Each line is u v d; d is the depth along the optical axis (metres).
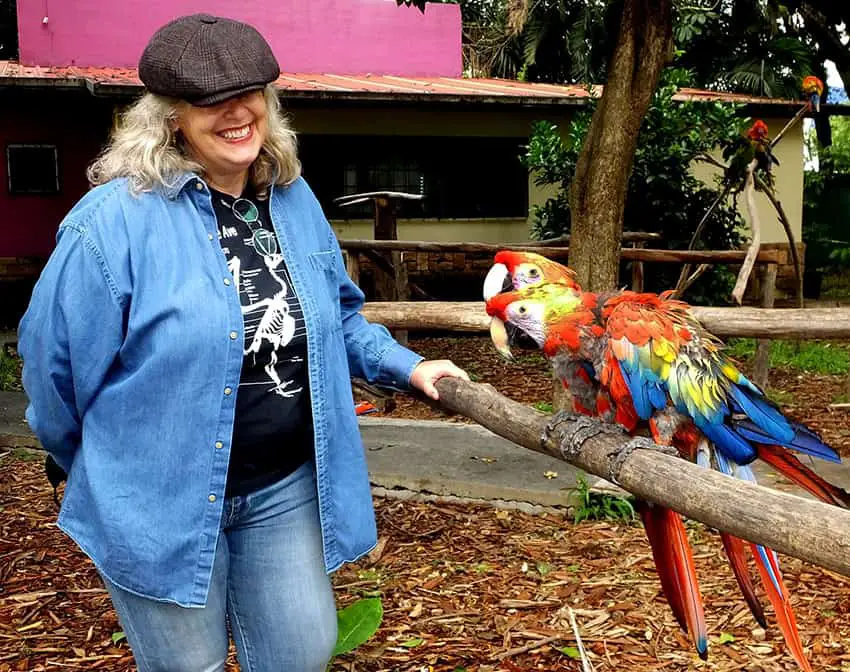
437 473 4.41
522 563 3.62
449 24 11.04
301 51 10.39
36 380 1.71
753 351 8.43
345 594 3.40
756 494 1.46
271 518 1.86
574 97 9.48
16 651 2.99
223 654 1.85
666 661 2.83
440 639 3.02
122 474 1.71
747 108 10.48
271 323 1.77
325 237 1.97
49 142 9.83
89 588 3.49
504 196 10.31
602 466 1.85
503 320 2.14
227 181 1.81
